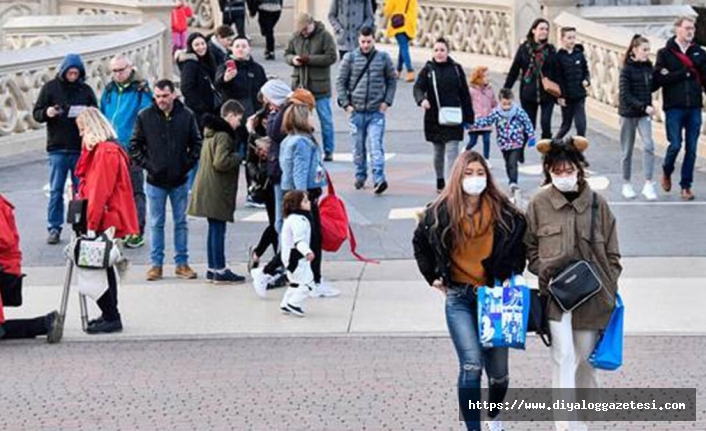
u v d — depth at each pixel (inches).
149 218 1752.0
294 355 1204.5
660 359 1171.9
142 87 1681.8
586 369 976.3
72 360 1205.1
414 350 1211.2
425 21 3218.5
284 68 3051.2
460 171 943.0
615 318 947.3
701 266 1489.9
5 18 3142.2
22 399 1096.8
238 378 1140.5
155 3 2728.8
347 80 1918.1
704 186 1925.4
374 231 1688.0
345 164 2129.7
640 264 1501.0
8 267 1240.8
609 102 2464.3
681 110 1822.1
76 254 1266.0
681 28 1811.0
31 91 2242.9
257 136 1483.8
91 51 2331.4
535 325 946.7
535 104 2137.1
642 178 1984.5
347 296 1397.6
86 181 1290.6
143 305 1380.4
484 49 3038.9
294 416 1039.6
